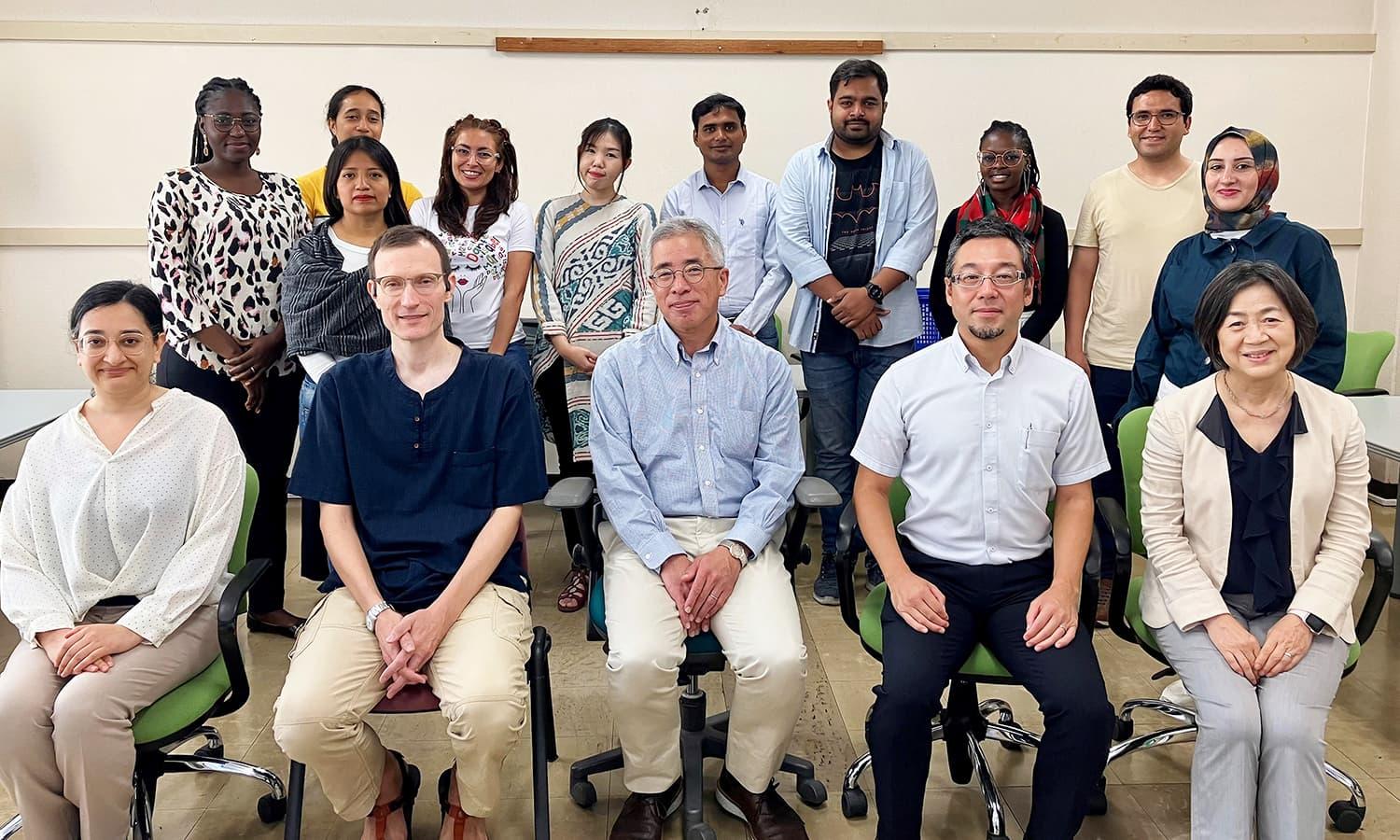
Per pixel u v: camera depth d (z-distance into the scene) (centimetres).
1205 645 182
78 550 185
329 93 409
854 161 309
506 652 180
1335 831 202
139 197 409
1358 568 184
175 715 176
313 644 181
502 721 173
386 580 193
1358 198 432
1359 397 296
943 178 426
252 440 285
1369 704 254
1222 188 245
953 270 191
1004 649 184
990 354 194
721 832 204
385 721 251
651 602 194
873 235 309
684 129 419
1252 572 187
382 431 193
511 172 310
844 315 304
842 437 323
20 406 294
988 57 417
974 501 194
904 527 203
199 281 272
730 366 208
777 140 421
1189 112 307
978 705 232
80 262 412
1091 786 173
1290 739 168
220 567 189
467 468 195
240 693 181
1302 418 186
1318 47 418
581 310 312
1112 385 319
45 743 169
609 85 414
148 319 190
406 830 198
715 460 208
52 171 405
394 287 190
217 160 275
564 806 213
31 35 395
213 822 208
